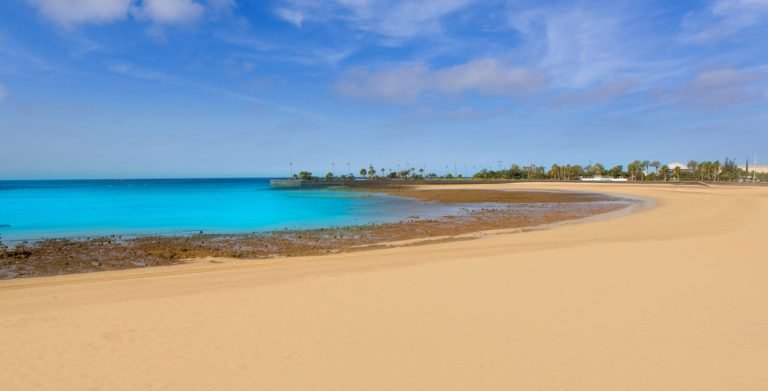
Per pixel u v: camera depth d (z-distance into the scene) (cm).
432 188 11144
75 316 951
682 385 589
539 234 2473
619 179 15688
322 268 1497
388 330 827
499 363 672
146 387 625
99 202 5791
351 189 11206
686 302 948
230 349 753
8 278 1502
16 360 723
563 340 755
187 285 1262
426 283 1175
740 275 1184
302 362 696
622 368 643
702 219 3061
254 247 2172
